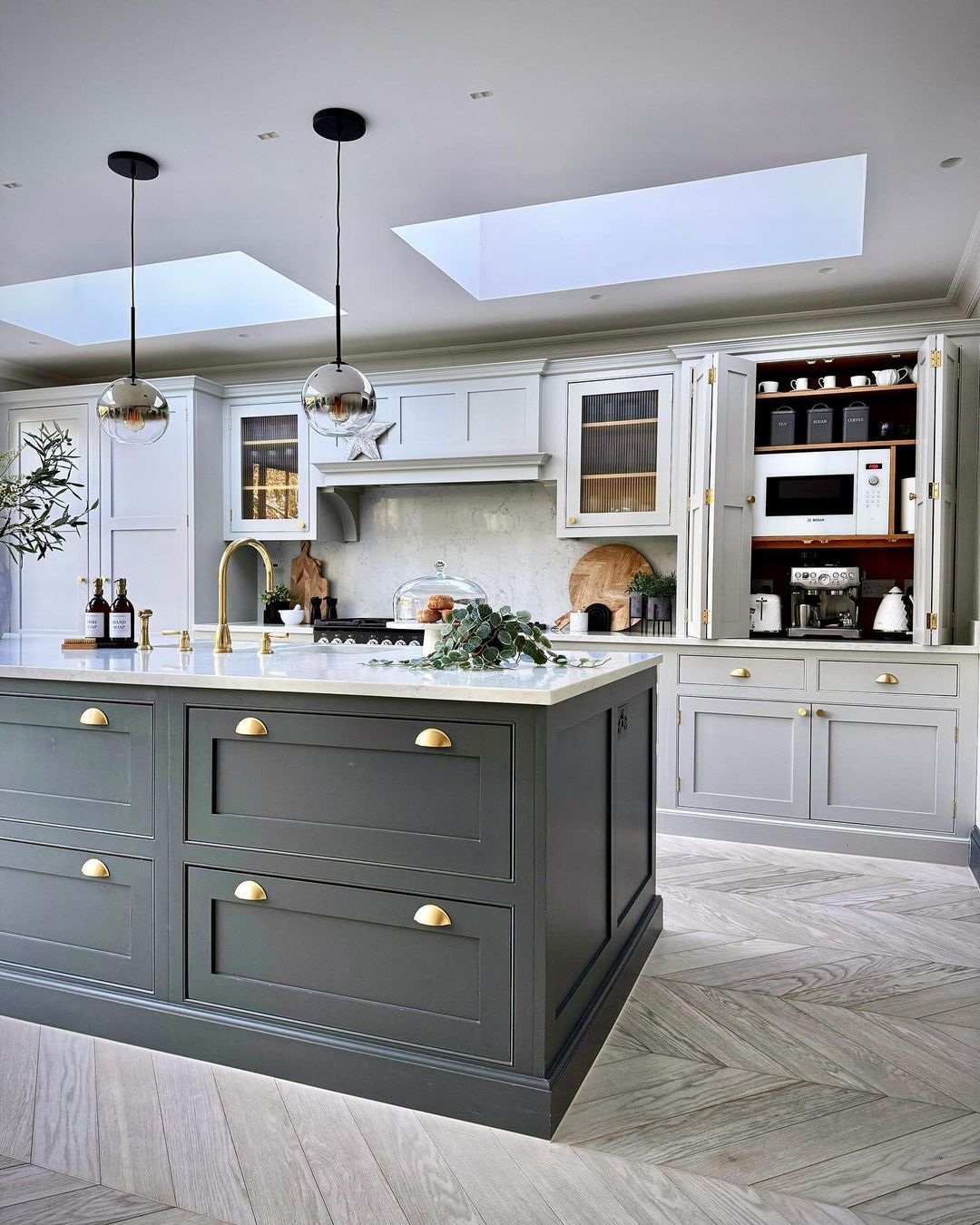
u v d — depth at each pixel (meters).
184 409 5.02
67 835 2.27
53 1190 1.65
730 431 4.00
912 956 2.75
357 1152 1.75
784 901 3.25
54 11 2.14
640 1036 2.24
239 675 2.09
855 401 4.27
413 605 2.70
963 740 3.68
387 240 3.52
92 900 2.25
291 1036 2.02
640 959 2.63
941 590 3.65
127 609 2.97
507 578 5.02
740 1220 1.56
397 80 2.44
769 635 4.25
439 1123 1.86
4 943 2.34
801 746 3.92
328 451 4.98
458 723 1.89
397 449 4.81
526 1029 1.84
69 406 5.27
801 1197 1.63
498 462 4.60
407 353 5.05
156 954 2.17
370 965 1.98
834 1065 2.10
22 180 3.04
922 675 3.73
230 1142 1.79
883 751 3.80
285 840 2.04
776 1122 1.87
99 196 3.16
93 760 2.25
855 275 3.85
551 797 1.85
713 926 3.01
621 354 4.37
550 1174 1.69
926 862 3.73
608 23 2.19
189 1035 2.12
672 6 2.13
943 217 3.28
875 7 2.13
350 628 4.75
